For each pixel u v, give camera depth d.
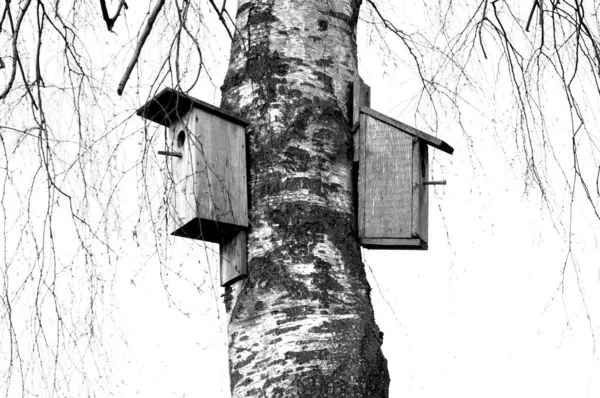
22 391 4.05
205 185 4.28
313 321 4.05
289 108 4.41
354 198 4.54
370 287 4.32
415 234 4.48
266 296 4.12
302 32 4.56
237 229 4.30
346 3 4.74
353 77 4.63
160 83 4.21
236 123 4.42
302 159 4.34
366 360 4.04
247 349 4.09
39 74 4.26
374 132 4.59
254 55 4.52
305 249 4.18
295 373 3.96
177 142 4.48
